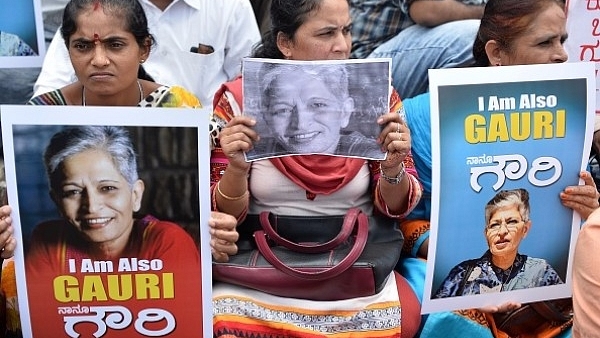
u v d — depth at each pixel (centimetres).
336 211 244
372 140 225
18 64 274
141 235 206
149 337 213
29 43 273
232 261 230
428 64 330
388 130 223
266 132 223
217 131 239
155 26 308
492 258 227
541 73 218
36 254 205
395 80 337
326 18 239
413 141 261
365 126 223
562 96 220
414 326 233
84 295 209
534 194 224
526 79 217
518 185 223
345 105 222
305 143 224
